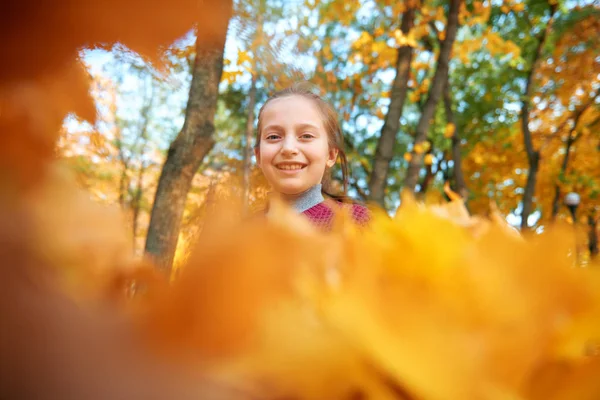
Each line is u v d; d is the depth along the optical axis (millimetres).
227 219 96
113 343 79
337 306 122
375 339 121
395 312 127
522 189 10711
